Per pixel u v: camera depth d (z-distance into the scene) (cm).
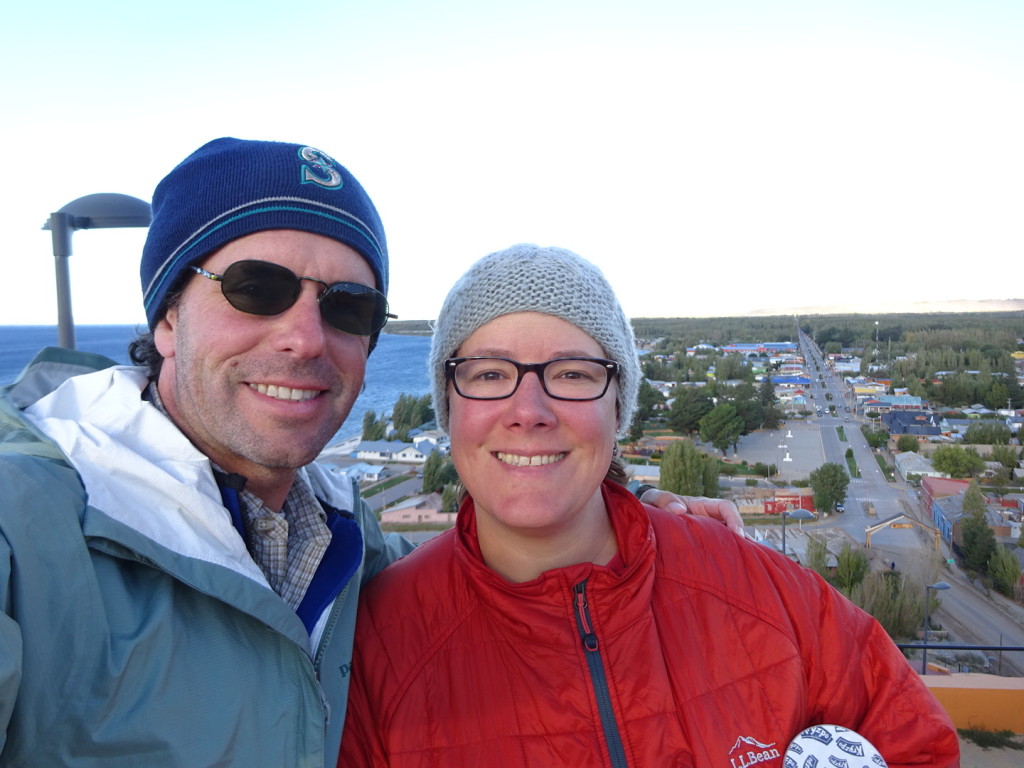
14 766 39
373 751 54
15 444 46
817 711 59
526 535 58
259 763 45
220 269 52
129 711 41
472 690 54
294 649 49
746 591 60
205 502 48
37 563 40
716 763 53
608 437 57
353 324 56
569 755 51
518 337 54
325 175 55
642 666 54
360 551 58
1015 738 215
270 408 52
